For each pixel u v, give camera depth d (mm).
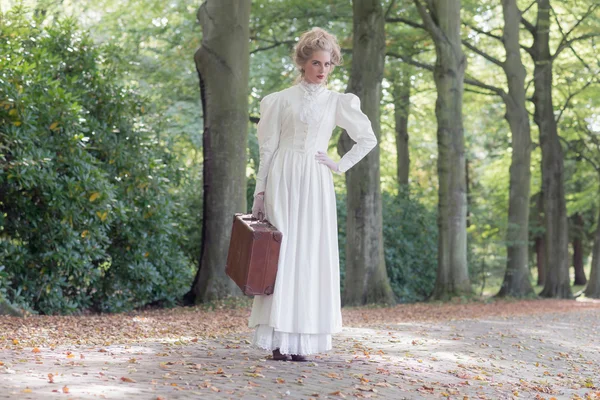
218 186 13516
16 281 10969
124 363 4875
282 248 4914
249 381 4328
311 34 5121
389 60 22859
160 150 15008
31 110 10406
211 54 13547
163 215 13164
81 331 8086
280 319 4883
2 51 10688
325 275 5027
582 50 25969
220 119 13508
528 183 22984
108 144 12648
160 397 3650
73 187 10766
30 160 9961
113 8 21656
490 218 23672
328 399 4109
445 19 18922
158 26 21188
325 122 5105
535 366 7164
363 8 16719
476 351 7641
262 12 19859
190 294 13773
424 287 21344
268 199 5043
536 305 18312
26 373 4211
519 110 22906
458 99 18984
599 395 5762
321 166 5090
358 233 16562
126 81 21172
